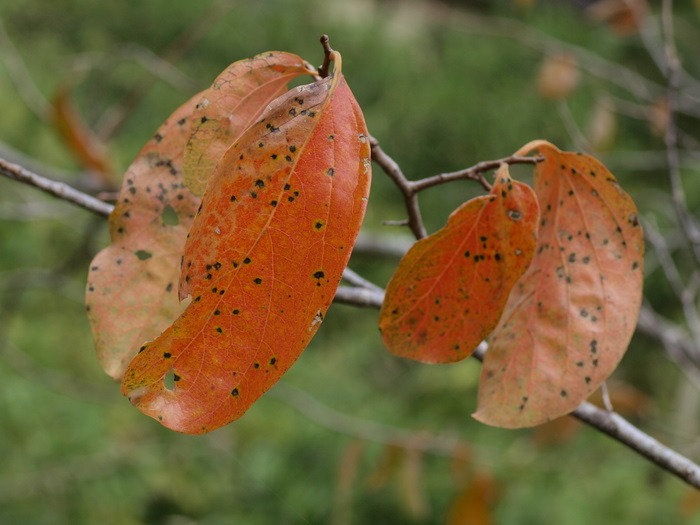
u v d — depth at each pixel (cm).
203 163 46
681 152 206
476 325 46
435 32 264
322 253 42
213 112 46
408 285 46
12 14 234
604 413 57
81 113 191
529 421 48
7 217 138
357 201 42
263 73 47
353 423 131
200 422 41
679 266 221
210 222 42
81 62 160
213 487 180
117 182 117
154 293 49
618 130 231
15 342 179
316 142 42
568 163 49
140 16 242
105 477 172
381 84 256
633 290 49
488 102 250
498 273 46
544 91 123
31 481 168
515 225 46
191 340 41
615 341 48
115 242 49
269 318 42
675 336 113
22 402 171
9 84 185
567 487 176
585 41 229
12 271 173
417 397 209
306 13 249
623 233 49
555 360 48
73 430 174
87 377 186
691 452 113
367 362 229
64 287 158
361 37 252
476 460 108
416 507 109
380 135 250
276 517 186
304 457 193
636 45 227
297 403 195
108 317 48
